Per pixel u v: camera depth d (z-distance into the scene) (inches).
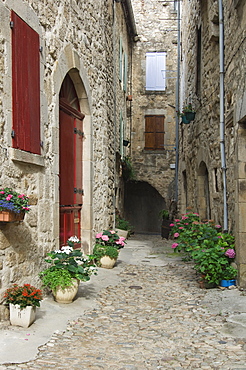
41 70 173.6
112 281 219.8
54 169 186.4
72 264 169.3
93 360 112.4
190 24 415.5
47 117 180.4
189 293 194.1
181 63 567.5
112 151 333.4
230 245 209.5
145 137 654.5
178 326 144.2
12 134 143.5
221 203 254.4
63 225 219.6
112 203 329.7
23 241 152.7
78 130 247.3
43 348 119.6
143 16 661.3
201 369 107.5
